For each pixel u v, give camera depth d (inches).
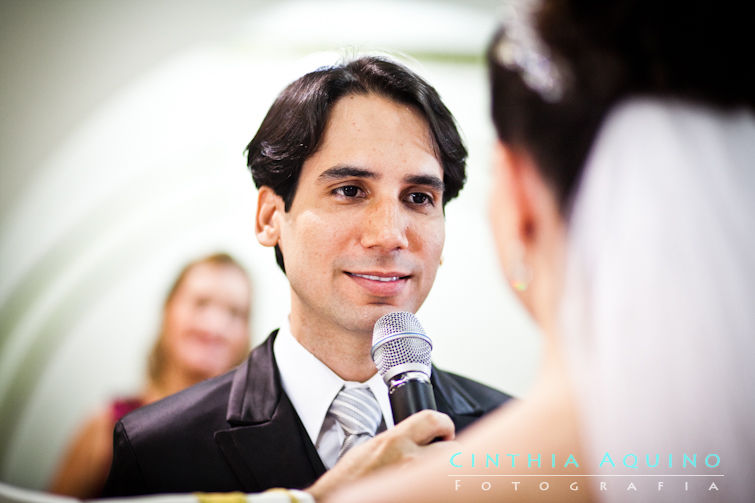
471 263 145.8
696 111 29.1
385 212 74.2
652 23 28.3
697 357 27.8
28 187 157.2
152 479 72.7
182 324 155.7
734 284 28.2
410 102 77.7
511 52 30.2
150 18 155.6
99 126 157.3
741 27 28.3
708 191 28.9
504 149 30.3
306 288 75.9
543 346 30.3
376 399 74.4
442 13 147.6
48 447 156.4
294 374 75.6
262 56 156.3
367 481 33.0
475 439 30.5
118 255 163.9
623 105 29.0
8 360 157.8
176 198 159.6
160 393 155.7
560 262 29.2
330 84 77.4
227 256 159.0
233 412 74.8
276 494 42.8
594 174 28.9
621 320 28.1
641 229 28.6
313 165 76.3
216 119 158.6
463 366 145.3
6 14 152.5
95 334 157.9
